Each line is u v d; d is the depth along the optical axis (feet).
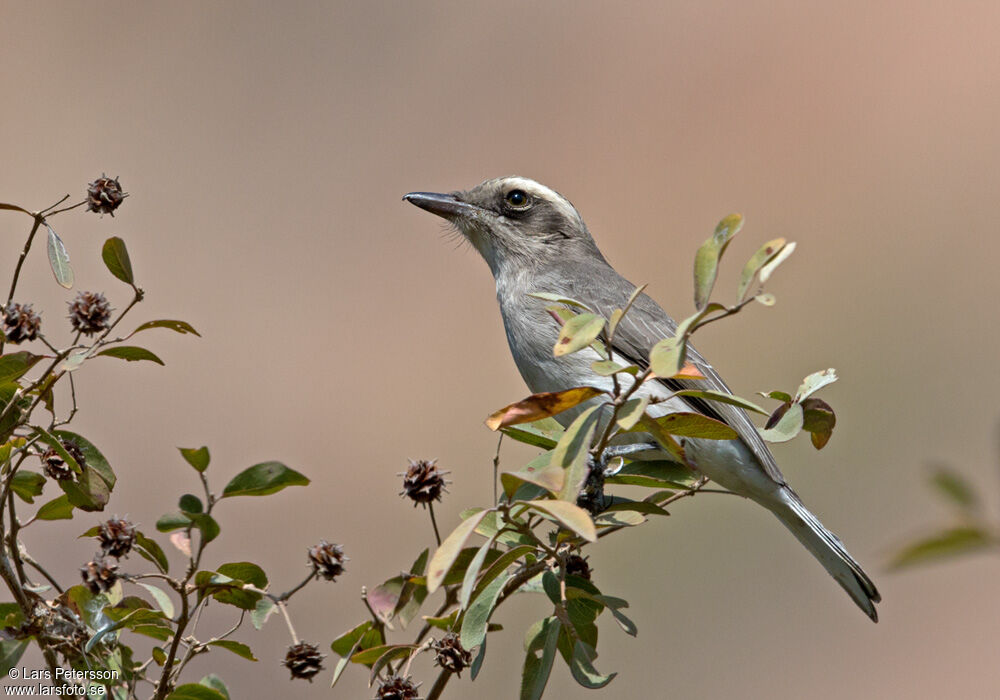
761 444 42.24
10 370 29.07
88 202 29.84
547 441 33.14
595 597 29.84
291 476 28.99
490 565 29.12
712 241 22.18
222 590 29.68
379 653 29.30
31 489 30.94
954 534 11.39
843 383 88.02
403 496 29.48
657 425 24.98
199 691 29.14
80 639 29.53
